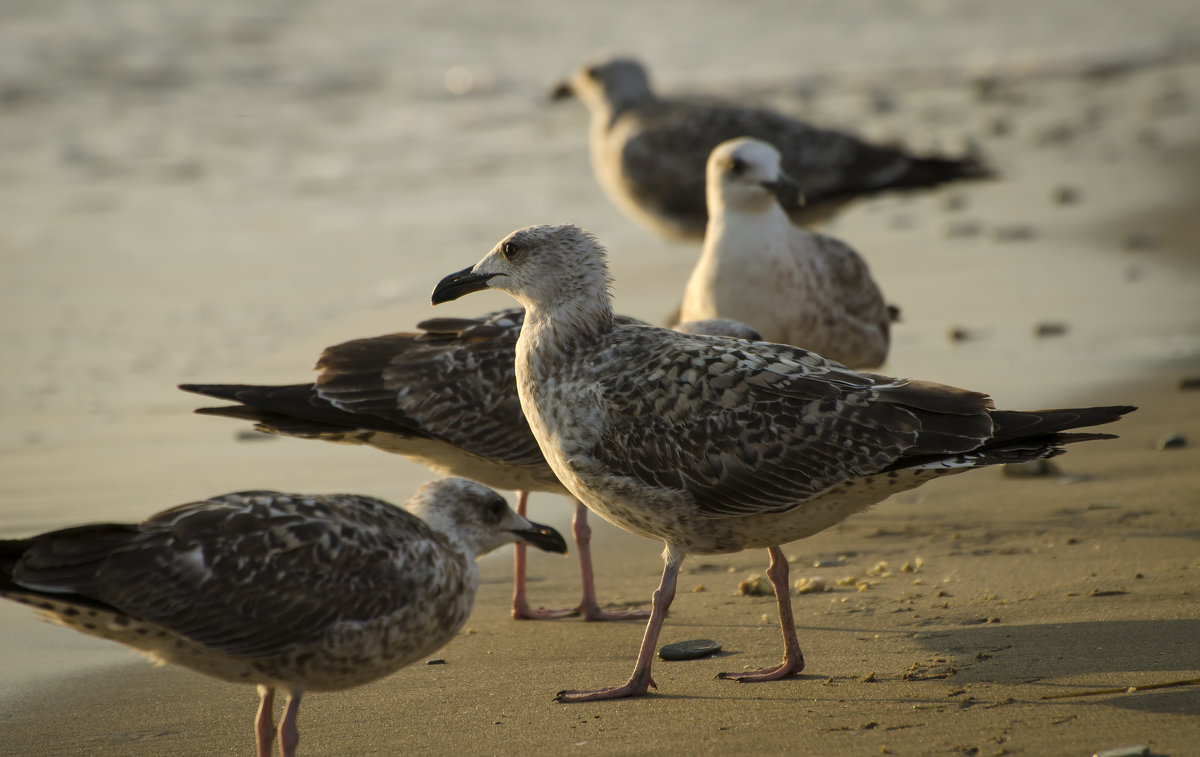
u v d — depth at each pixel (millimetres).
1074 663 7977
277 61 37062
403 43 39750
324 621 7395
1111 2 50656
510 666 9109
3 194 25812
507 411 10914
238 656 7312
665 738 7473
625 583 11031
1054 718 7188
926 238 23375
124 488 13109
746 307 13938
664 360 8734
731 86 37906
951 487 12516
